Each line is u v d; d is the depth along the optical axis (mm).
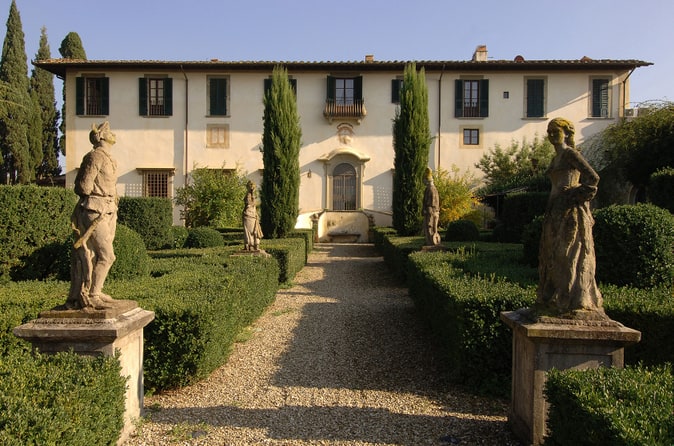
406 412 4504
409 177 18109
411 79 18406
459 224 15797
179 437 3969
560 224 3682
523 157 24547
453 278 6305
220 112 26625
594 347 3535
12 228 8750
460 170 26531
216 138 26625
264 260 9320
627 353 4656
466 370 4980
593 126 26047
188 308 4844
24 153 29469
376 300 10055
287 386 5234
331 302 9867
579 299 3605
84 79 26281
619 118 25109
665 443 2260
